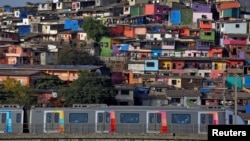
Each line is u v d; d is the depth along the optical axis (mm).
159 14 159625
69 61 124125
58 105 92188
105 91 94625
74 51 127938
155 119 59812
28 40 156750
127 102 101125
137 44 138750
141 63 126562
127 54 137250
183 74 124375
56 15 179625
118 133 57875
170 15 159250
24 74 103500
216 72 125438
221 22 149500
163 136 57531
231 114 60969
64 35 153875
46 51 133375
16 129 59531
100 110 59969
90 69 109250
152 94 105938
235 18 161000
